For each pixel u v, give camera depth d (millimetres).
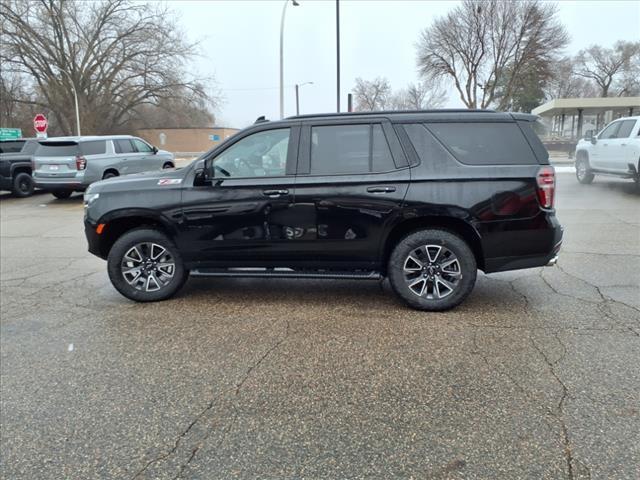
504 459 2500
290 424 2855
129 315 4738
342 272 4797
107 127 41719
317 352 3795
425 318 4461
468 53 34938
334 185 4570
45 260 7234
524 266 4516
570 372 3359
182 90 39812
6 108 41469
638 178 11680
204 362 3672
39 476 2471
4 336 4258
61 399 3193
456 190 4410
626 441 2607
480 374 3373
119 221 5051
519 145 4469
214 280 5910
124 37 38094
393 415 2914
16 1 35562
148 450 2654
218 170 4805
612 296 4918
